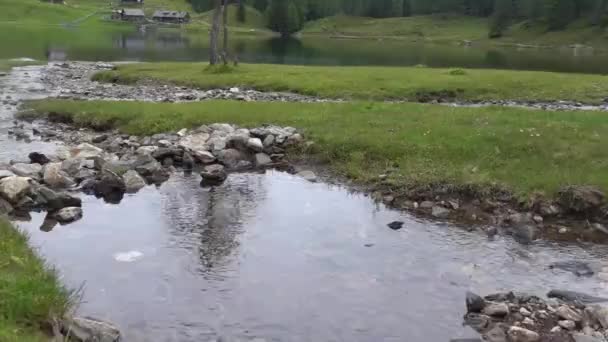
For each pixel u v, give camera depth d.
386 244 13.56
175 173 19.59
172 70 49.28
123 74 46.66
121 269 11.73
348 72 48.16
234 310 10.23
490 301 10.59
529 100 39.44
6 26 146.62
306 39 183.62
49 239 13.28
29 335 7.89
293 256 12.66
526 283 11.62
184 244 13.20
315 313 10.21
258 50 117.75
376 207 16.41
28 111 28.30
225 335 9.43
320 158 20.58
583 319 9.98
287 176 19.45
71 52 83.50
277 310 10.27
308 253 12.85
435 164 18.50
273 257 12.57
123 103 28.52
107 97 35.44
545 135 20.34
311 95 39.22
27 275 9.66
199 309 10.22
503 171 17.55
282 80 42.66
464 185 16.81
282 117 24.77
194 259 12.35
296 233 14.10
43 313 8.51
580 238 14.38
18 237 12.09
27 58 67.69
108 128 25.52
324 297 10.80
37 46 91.19
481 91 41.09
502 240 14.12
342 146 20.61
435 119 23.95
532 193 16.12
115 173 17.44
